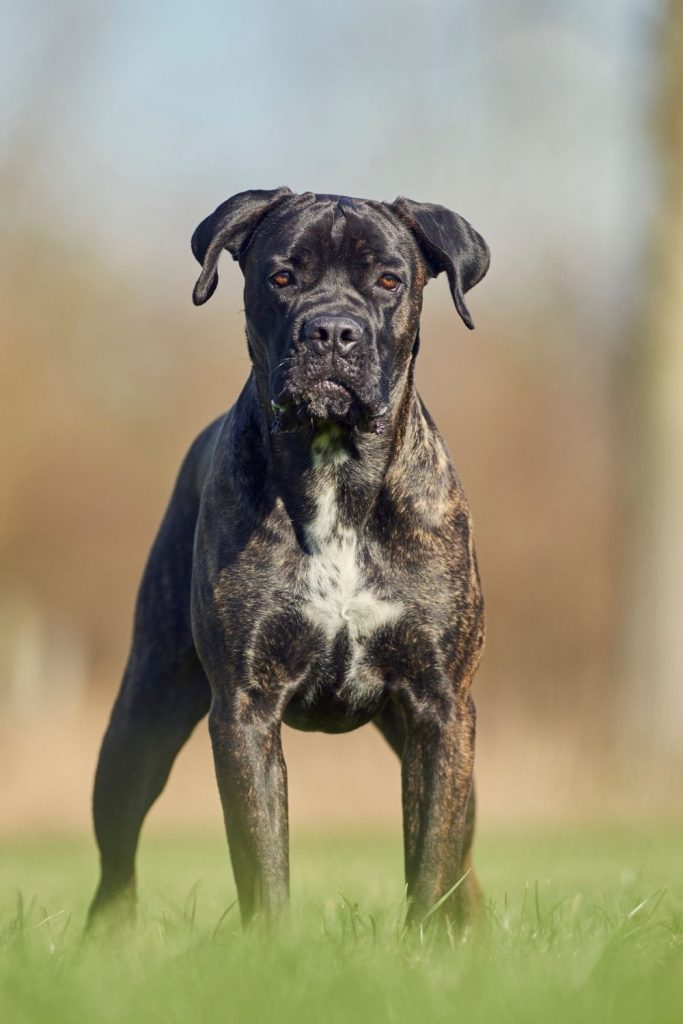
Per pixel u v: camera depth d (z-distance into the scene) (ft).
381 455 28.66
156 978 20.81
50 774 87.71
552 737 88.63
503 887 38.96
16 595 151.64
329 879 38.63
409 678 28.94
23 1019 18.89
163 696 32.76
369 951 22.70
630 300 88.99
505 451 147.74
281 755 28.63
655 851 53.98
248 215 30.48
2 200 142.92
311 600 28.43
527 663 144.87
